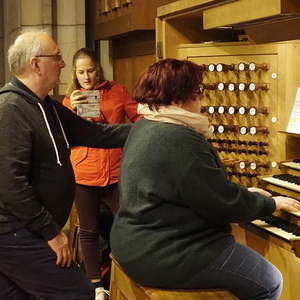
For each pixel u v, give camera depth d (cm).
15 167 211
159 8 364
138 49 455
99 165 335
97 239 345
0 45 563
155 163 198
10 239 220
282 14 253
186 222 202
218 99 317
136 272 207
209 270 202
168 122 204
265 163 298
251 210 205
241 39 344
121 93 352
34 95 225
